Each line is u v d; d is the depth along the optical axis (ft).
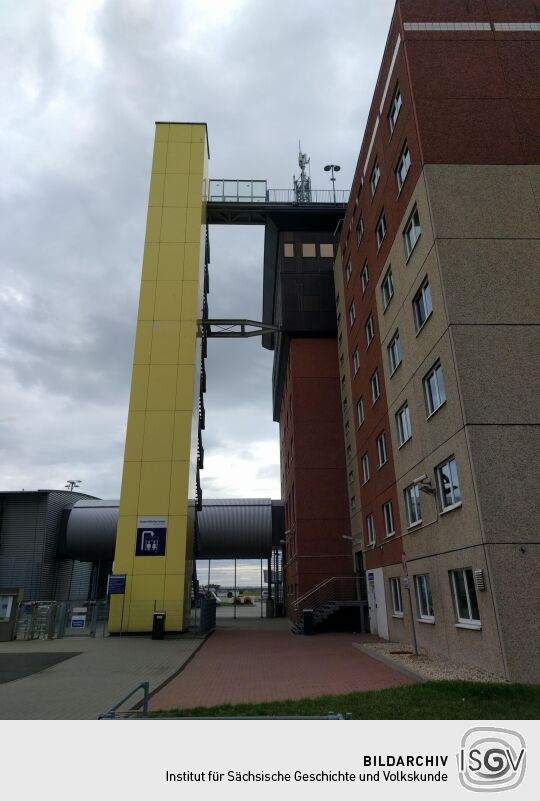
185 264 96.73
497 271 44.86
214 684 37.93
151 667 46.26
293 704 28.37
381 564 71.00
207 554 146.51
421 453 51.80
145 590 78.33
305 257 118.42
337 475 104.22
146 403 87.51
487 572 36.47
